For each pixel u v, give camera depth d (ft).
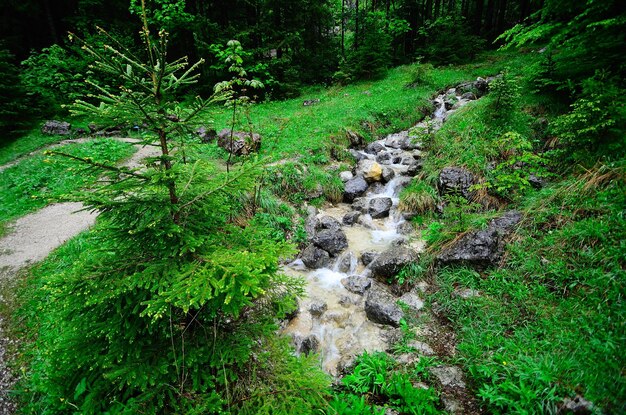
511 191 21.66
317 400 9.44
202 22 53.83
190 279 7.52
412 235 21.88
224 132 33.17
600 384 10.04
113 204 8.13
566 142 20.75
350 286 18.25
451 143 27.66
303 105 52.65
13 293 17.30
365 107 43.11
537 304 14.06
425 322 15.20
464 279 16.48
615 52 23.62
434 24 67.97
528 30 27.37
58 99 49.44
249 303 7.37
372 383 12.48
